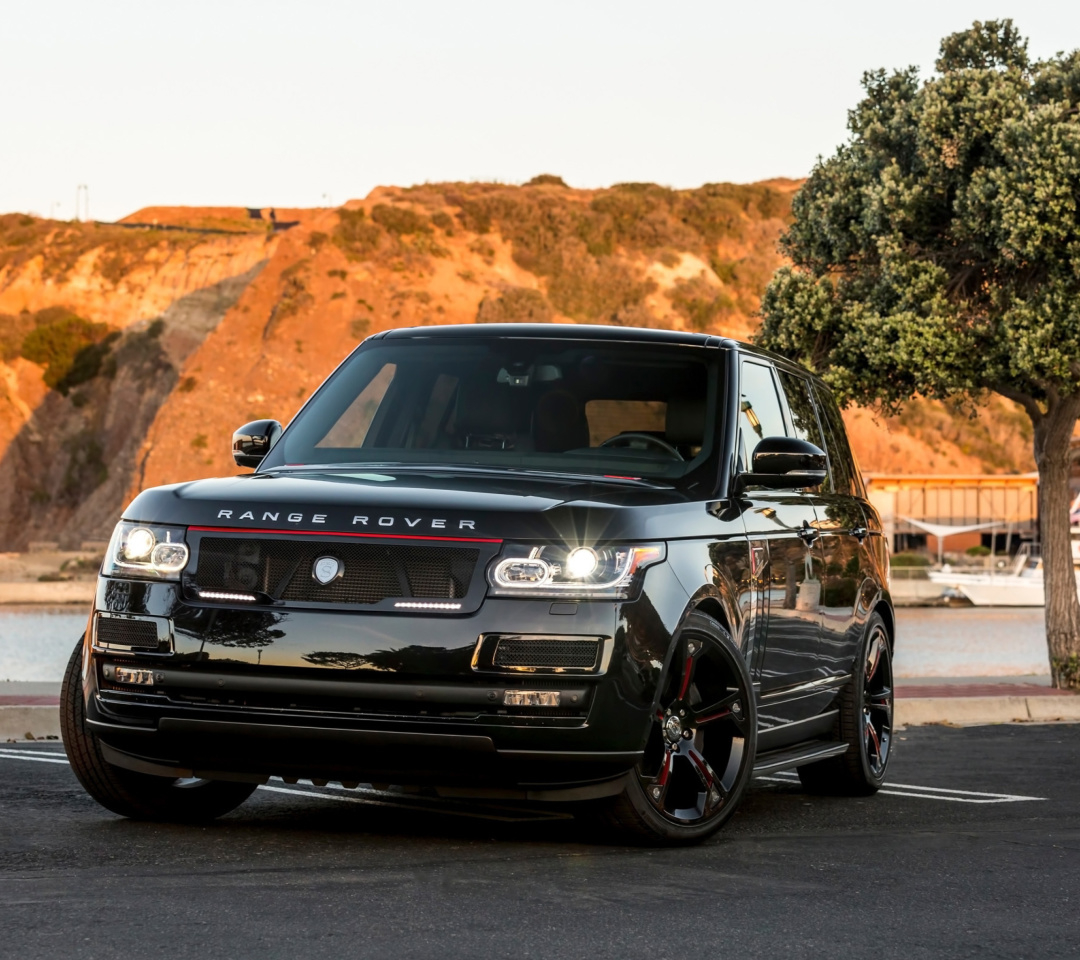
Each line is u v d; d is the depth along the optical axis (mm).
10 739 10852
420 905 4691
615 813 5809
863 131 17844
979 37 17328
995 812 7668
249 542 5668
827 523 7930
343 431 6980
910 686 16672
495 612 5480
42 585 72875
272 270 115438
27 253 135625
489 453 6711
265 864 5340
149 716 5711
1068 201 15453
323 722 5488
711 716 6199
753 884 5262
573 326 7422
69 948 4062
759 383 7523
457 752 5473
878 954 4281
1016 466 110312
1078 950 4422
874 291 17125
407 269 116250
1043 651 39156
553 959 4090
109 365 122938
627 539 5707
